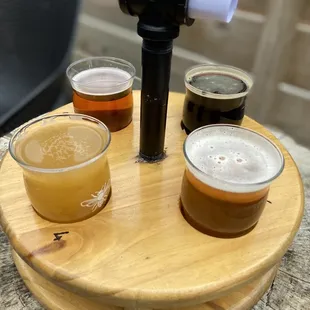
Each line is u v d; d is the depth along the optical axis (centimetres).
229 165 46
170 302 41
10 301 55
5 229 47
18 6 103
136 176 55
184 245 46
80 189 45
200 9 45
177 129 65
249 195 43
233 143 50
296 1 111
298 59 120
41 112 99
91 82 62
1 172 55
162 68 50
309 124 127
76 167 43
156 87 51
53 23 103
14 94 103
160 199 52
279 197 53
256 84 129
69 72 63
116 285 41
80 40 172
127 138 62
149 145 57
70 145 48
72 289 42
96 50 170
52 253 44
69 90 114
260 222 49
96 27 164
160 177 55
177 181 55
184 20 46
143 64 50
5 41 106
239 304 51
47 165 45
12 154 45
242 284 43
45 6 102
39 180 44
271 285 57
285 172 57
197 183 44
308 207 68
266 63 123
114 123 62
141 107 54
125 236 46
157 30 47
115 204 51
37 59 105
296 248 61
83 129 51
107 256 44
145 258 44
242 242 46
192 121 61
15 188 52
